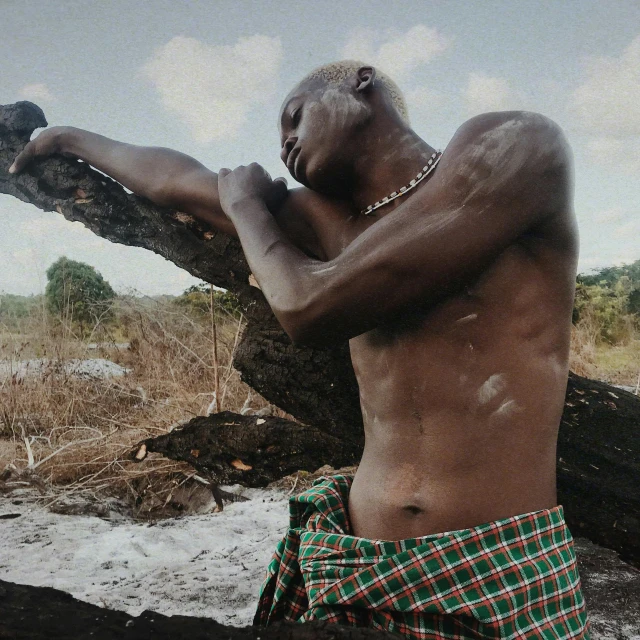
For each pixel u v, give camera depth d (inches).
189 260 94.7
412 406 55.6
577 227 57.1
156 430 200.1
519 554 50.4
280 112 63.3
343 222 63.9
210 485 176.1
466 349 54.4
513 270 54.9
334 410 92.4
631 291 338.0
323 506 59.3
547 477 55.0
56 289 312.0
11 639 37.5
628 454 83.0
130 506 178.1
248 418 110.0
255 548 140.6
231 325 235.8
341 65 62.1
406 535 54.1
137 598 114.4
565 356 57.0
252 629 41.4
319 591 52.1
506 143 51.4
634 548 86.4
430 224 50.7
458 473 53.6
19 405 234.2
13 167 103.4
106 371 269.1
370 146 59.7
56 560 135.3
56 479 192.2
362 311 52.1
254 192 66.1
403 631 50.0
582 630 51.3
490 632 48.4
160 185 86.9
